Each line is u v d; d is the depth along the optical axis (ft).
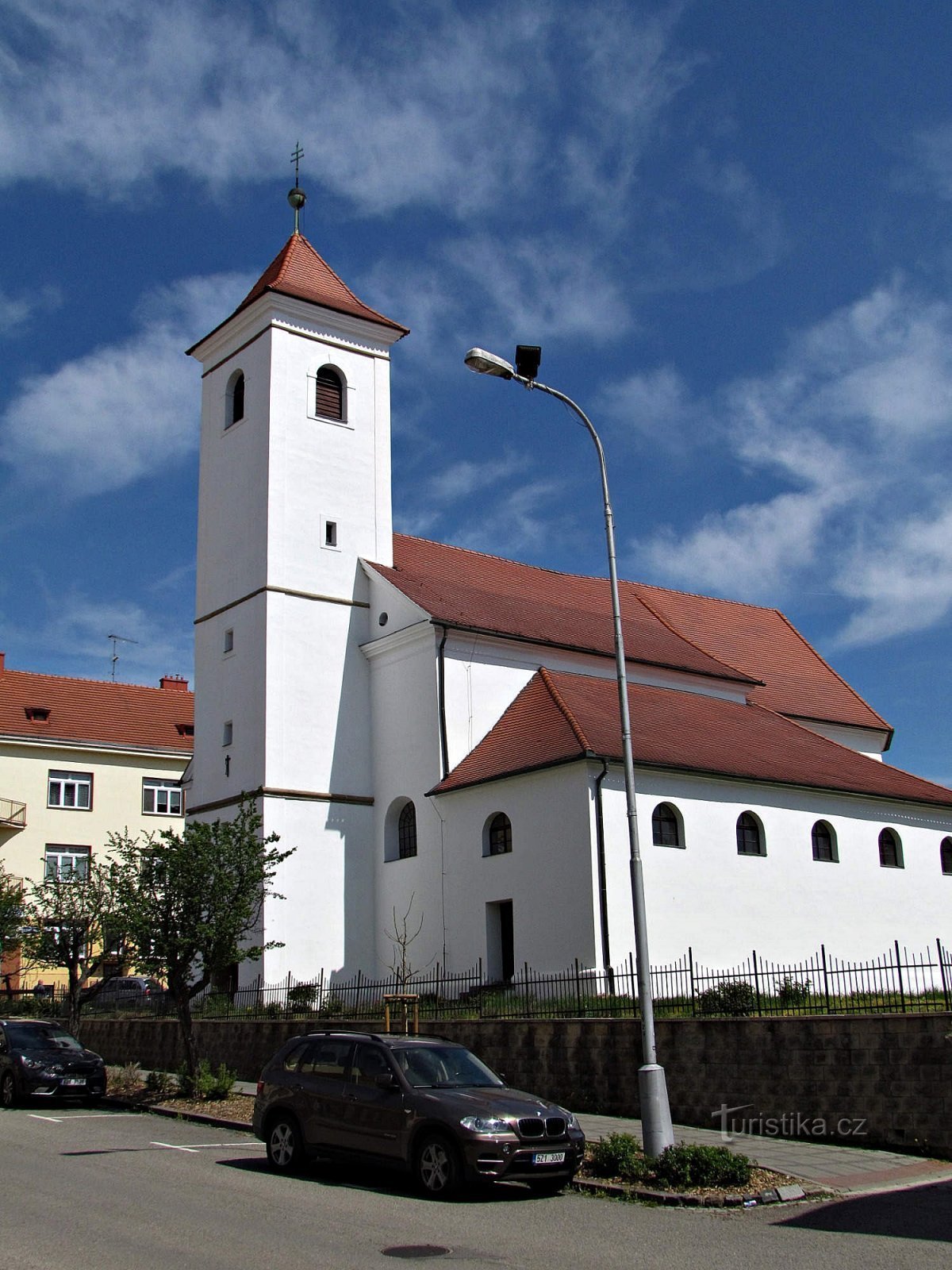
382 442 127.54
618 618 58.23
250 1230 37.70
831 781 114.21
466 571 132.87
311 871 110.42
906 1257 35.35
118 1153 55.47
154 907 77.30
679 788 100.53
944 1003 65.10
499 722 111.55
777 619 171.73
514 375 57.00
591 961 89.92
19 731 169.27
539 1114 45.68
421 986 103.45
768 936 104.01
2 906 118.21
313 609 117.39
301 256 129.29
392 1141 46.19
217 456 126.11
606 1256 35.47
